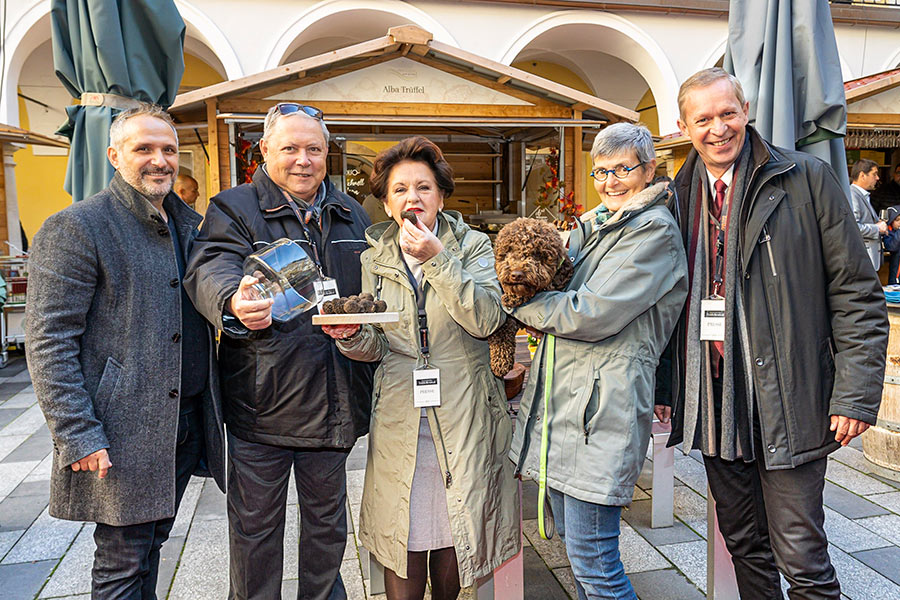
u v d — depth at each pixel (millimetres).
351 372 2102
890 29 9992
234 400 2049
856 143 7488
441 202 1998
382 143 10102
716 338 1938
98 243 1835
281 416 2006
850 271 1769
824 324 1822
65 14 3062
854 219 1801
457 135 9805
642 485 3652
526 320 1805
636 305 1714
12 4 7777
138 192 1931
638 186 1893
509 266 1740
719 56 9648
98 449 1766
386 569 2029
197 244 2000
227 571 2811
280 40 8508
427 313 1958
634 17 9406
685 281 1862
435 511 1957
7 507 3502
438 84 6902
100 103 2990
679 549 2930
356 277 2205
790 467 1795
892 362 3652
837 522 3154
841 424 1765
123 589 1914
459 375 1940
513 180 10031
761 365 1819
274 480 2092
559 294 1790
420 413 1956
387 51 6566
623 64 11641
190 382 2020
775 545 1896
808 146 2713
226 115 6172
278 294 1816
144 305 1896
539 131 8695
